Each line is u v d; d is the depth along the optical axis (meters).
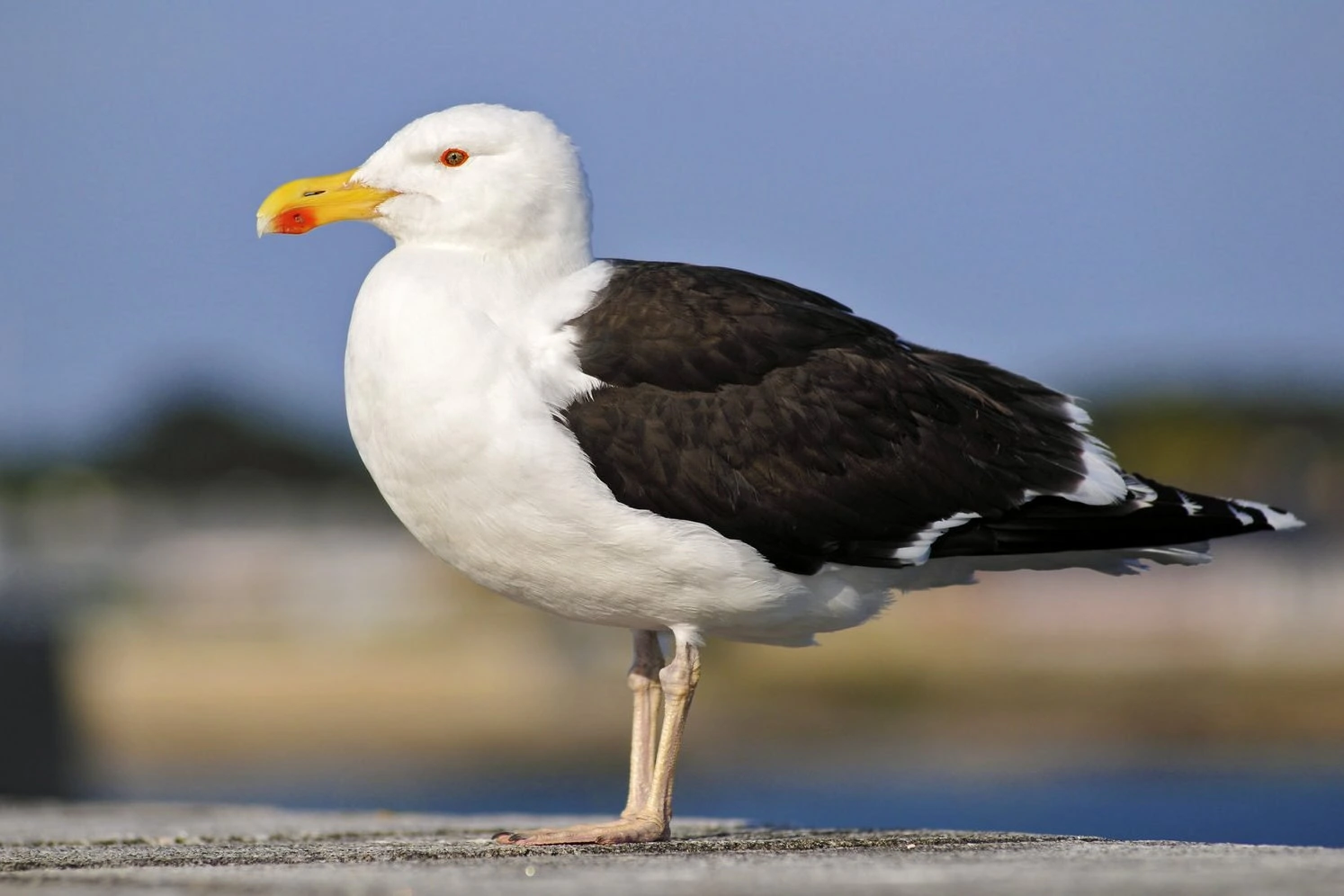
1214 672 45.81
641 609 8.25
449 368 7.84
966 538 8.55
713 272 8.73
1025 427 8.83
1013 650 48.50
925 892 5.67
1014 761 38.59
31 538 80.88
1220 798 31.69
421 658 50.00
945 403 8.64
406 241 8.70
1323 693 44.56
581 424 7.93
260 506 99.25
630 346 8.12
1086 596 52.22
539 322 8.16
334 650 50.97
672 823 9.82
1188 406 82.88
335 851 7.48
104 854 7.52
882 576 8.59
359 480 108.12
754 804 31.64
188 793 36.75
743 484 8.09
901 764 38.31
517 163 8.47
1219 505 8.85
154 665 49.84
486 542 8.07
